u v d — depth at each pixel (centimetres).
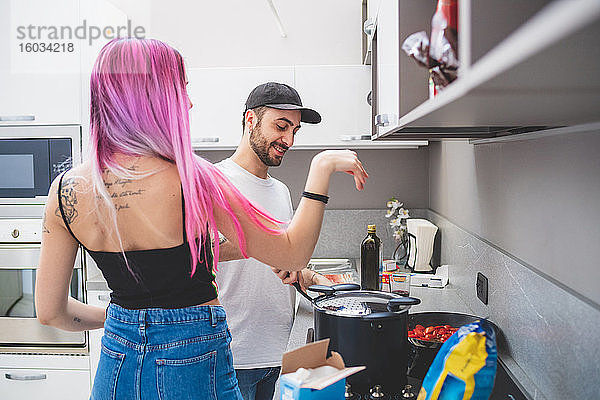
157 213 113
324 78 286
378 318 117
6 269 265
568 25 27
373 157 327
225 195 120
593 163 96
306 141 288
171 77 116
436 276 248
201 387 114
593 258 97
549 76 48
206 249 120
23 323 265
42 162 264
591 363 95
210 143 291
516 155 144
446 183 263
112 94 112
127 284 115
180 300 115
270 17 325
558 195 114
